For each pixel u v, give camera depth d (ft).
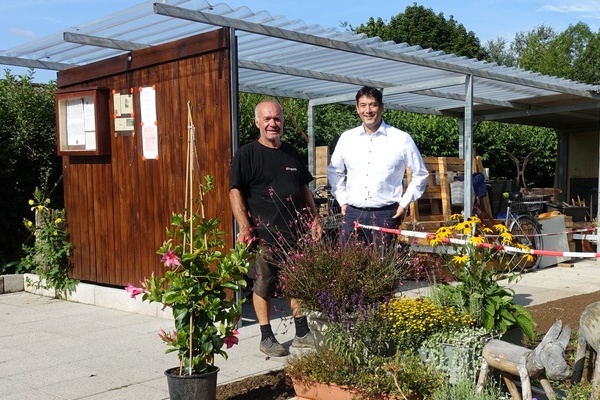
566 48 181.88
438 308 14.93
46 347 19.65
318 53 28.53
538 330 20.53
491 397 12.77
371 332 14.40
